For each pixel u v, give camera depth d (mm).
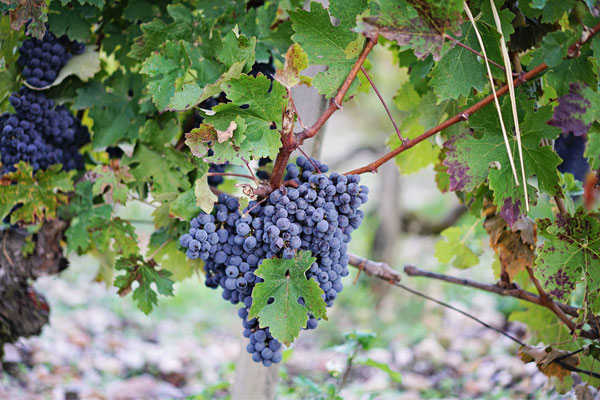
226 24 1100
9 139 1086
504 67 949
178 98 929
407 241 3971
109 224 1124
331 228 883
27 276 1187
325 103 1090
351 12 913
